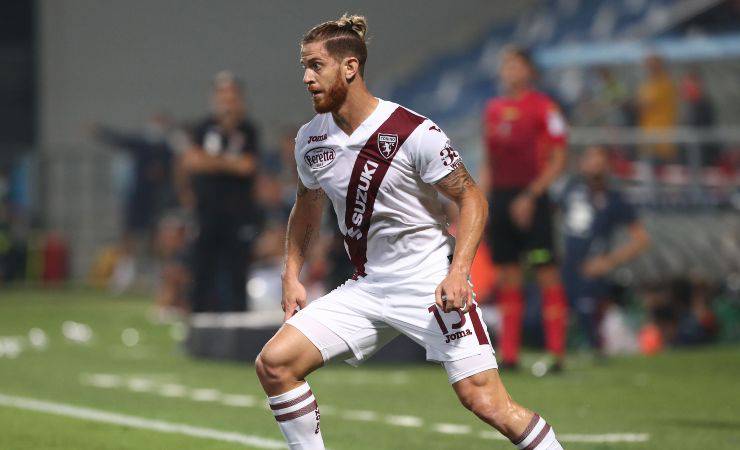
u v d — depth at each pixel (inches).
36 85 2933.1
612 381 1031.6
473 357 498.0
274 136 2950.3
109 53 2962.6
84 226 2615.7
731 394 940.6
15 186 2642.7
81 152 2632.9
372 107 503.5
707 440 712.4
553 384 1010.1
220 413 845.2
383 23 3184.1
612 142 1697.8
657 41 2079.2
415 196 507.5
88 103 2947.8
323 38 497.4
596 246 1293.1
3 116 2918.3
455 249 495.8
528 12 3134.8
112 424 789.9
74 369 1161.4
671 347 1371.8
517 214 1065.5
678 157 1700.3
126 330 1606.8
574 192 1307.8
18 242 2583.7
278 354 509.0
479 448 687.7
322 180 515.5
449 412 845.2
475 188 502.6
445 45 3203.7
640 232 1295.5
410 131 498.6
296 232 552.4
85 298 2187.5
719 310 1411.2
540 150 1080.8
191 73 3006.9
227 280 1398.9
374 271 517.0
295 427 514.0
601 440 710.5
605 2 2913.4
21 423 796.0
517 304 1116.5
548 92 1450.5
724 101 2154.3
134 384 1034.1
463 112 2938.0
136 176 2327.8
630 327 1425.9
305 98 3038.9
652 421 795.4
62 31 2940.5
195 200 1379.2
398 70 3191.4
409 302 506.0
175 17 2999.5
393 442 710.5
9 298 2167.8
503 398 499.8
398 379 1063.6
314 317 515.5
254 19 3036.4
